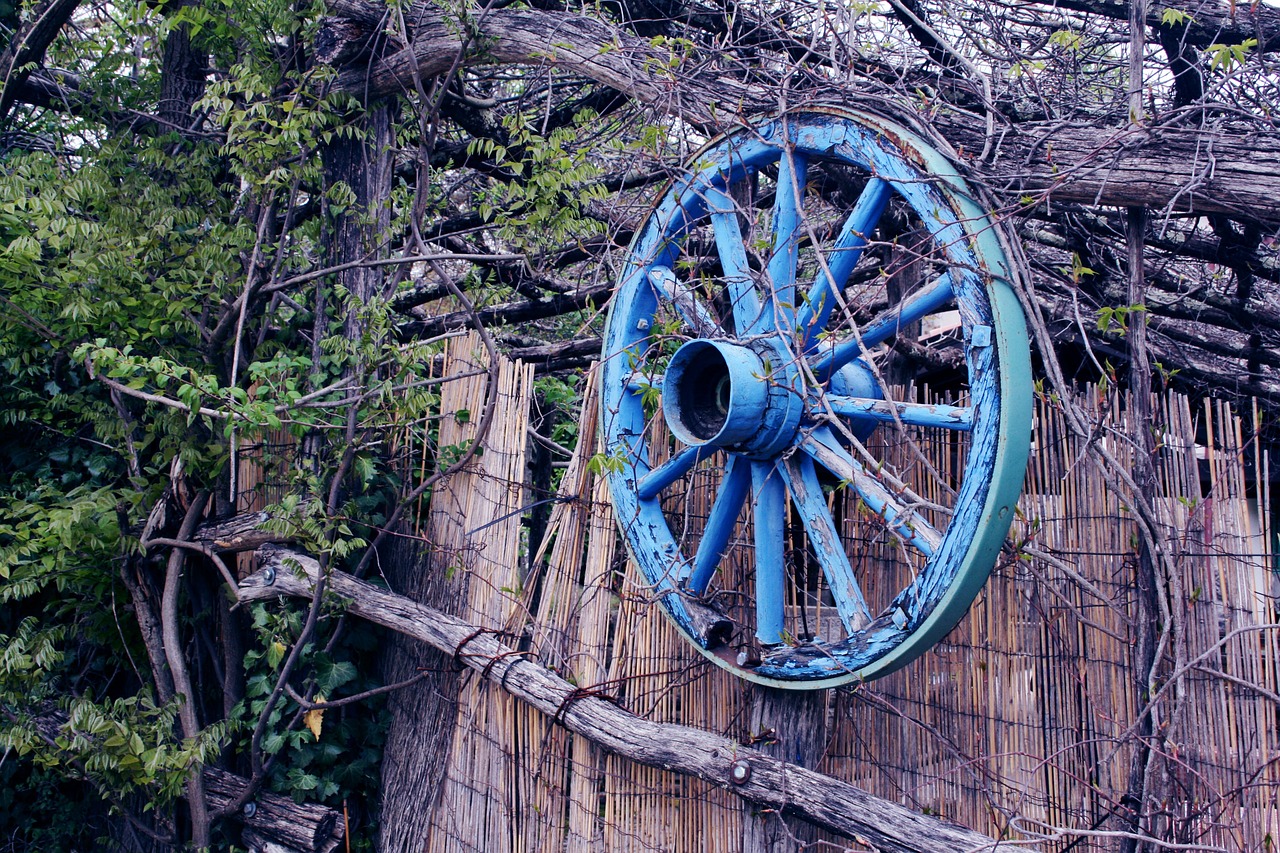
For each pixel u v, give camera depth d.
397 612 3.60
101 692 4.05
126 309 3.44
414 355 3.48
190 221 3.67
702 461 3.28
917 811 2.63
